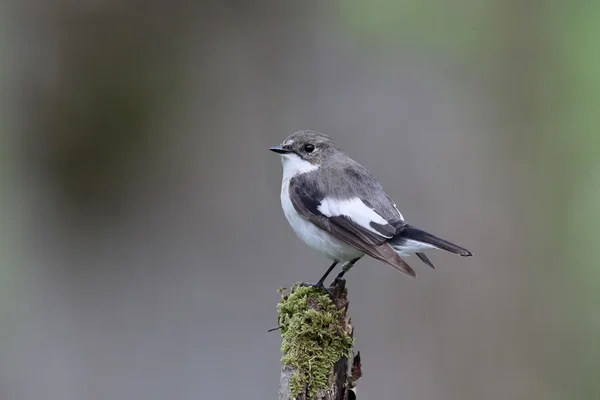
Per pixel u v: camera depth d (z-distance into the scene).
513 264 11.85
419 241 8.62
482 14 12.51
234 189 13.00
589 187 12.20
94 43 14.17
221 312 11.98
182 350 11.76
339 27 12.93
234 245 12.59
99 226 13.52
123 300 12.48
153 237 13.12
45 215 13.68
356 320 11.33
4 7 14.08
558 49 12.60
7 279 12.90
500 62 12.59
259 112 13.27
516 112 12.44
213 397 11.49
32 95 14.10
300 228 9.21
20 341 12.23
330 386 7.29
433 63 12.54
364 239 8.62
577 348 11.78
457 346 11.40
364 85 12.62
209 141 13.47
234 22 13.82
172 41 14.09
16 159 13.92
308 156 9.49
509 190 12.05
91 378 11.84
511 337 11.65
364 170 9.45
